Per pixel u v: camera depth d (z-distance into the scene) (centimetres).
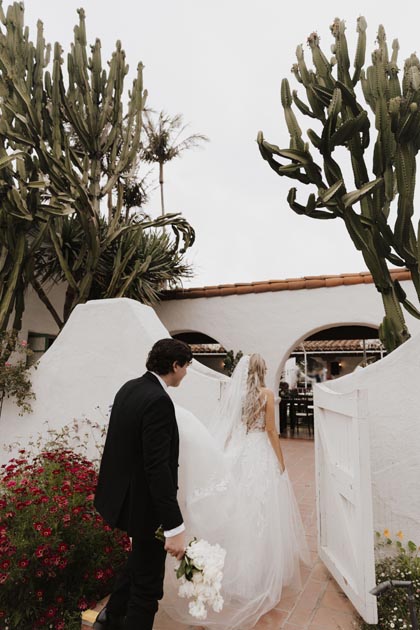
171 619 235
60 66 622
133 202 1208
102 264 807
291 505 290
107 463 197
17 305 600
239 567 240
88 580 252
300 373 2145
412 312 402
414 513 292
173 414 190
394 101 345
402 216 359
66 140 621
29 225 585
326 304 823
